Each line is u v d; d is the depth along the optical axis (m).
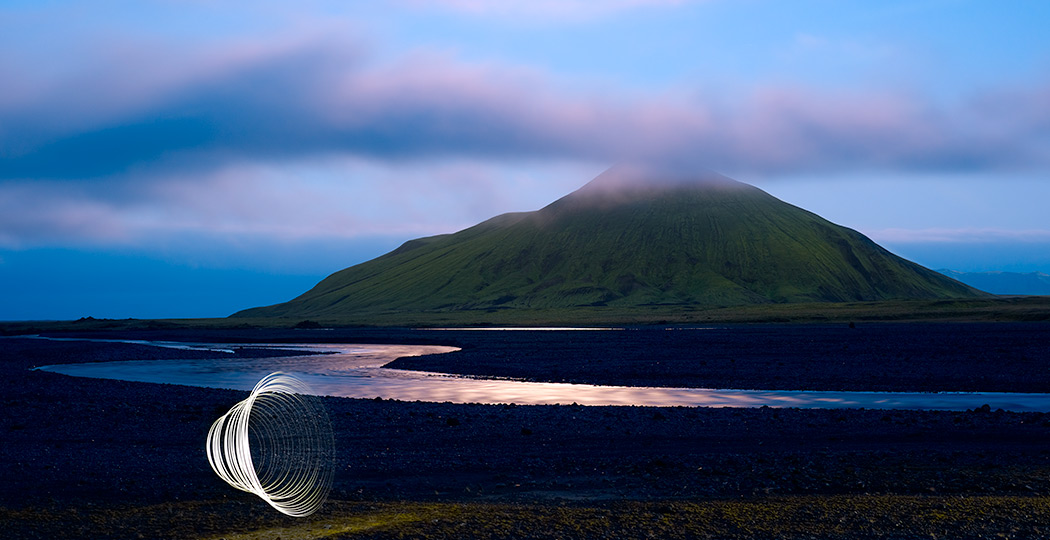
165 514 13.91
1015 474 16.95
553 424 25.89
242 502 14.79
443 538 12.31
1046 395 37.72
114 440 23.17
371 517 13.64
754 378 46.44
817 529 12.67
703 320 174.75
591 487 16.33
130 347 91.06
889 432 23.92
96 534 12.75
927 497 14.80
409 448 21.31
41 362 69.38
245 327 187.75
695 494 15.51
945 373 47.19
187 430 25.08
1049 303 173.12
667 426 25.39
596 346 80.56
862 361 56.94
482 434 23.80
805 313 177.38
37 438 23.66
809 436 23.34
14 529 13.08
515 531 12.67
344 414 27.88
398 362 63.62
